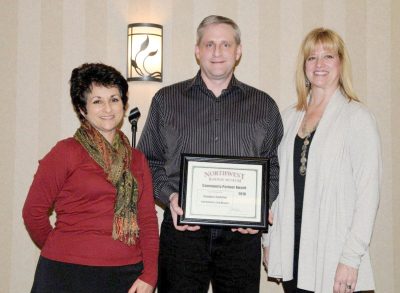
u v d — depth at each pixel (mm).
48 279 1746
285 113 2424
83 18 2820
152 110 2287
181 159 2137
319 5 2859
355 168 2035
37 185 1810
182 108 2234
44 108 2807
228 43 2176
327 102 2209
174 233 2164
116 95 1885
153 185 2236
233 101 2242
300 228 2125
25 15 2807
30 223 1831
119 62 2830
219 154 2201
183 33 2838
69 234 1781
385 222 2842
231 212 2117
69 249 1755
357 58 2863
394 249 2840
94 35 2826
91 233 1778
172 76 2838
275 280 2791
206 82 2273
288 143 2234
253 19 2850
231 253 2162
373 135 2025
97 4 2828
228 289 2180
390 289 2836
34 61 2805
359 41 2861
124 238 1815
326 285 2000
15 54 2801
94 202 1809
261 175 2139
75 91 1881
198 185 2129
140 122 2818
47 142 2807
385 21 2865
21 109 2799
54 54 2812
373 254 2838
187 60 2844
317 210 2057
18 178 2793
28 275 2793
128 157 1937
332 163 2051
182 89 2275
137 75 2705
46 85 2809
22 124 2799
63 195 1828
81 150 1824
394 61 2859
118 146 1915
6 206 2787
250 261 2176
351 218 2039
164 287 2182
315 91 2258
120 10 2836
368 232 1961
